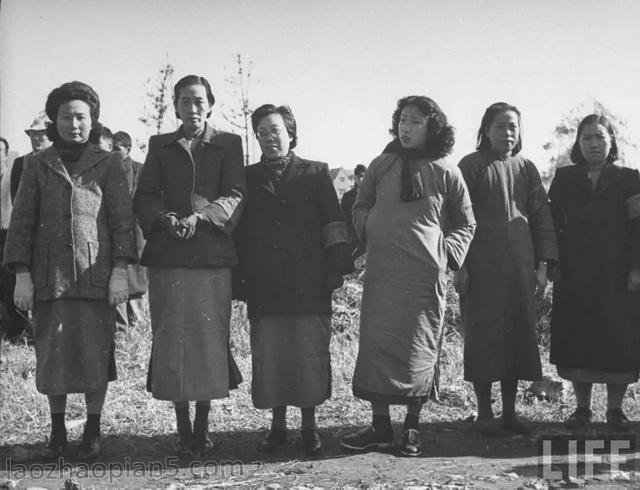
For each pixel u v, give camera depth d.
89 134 4.91
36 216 4.68
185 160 4.80
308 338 4.78
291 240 4.80
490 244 5.25
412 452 4.75
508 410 5.32
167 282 4.66
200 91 4.83
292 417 5.75
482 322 5.24
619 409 5.53
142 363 7.14
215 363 4.66
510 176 5.32
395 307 4.76
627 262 5.41
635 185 5.45
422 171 4.88
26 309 4.59
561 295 5.53
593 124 5.48
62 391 4.52
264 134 4.90
